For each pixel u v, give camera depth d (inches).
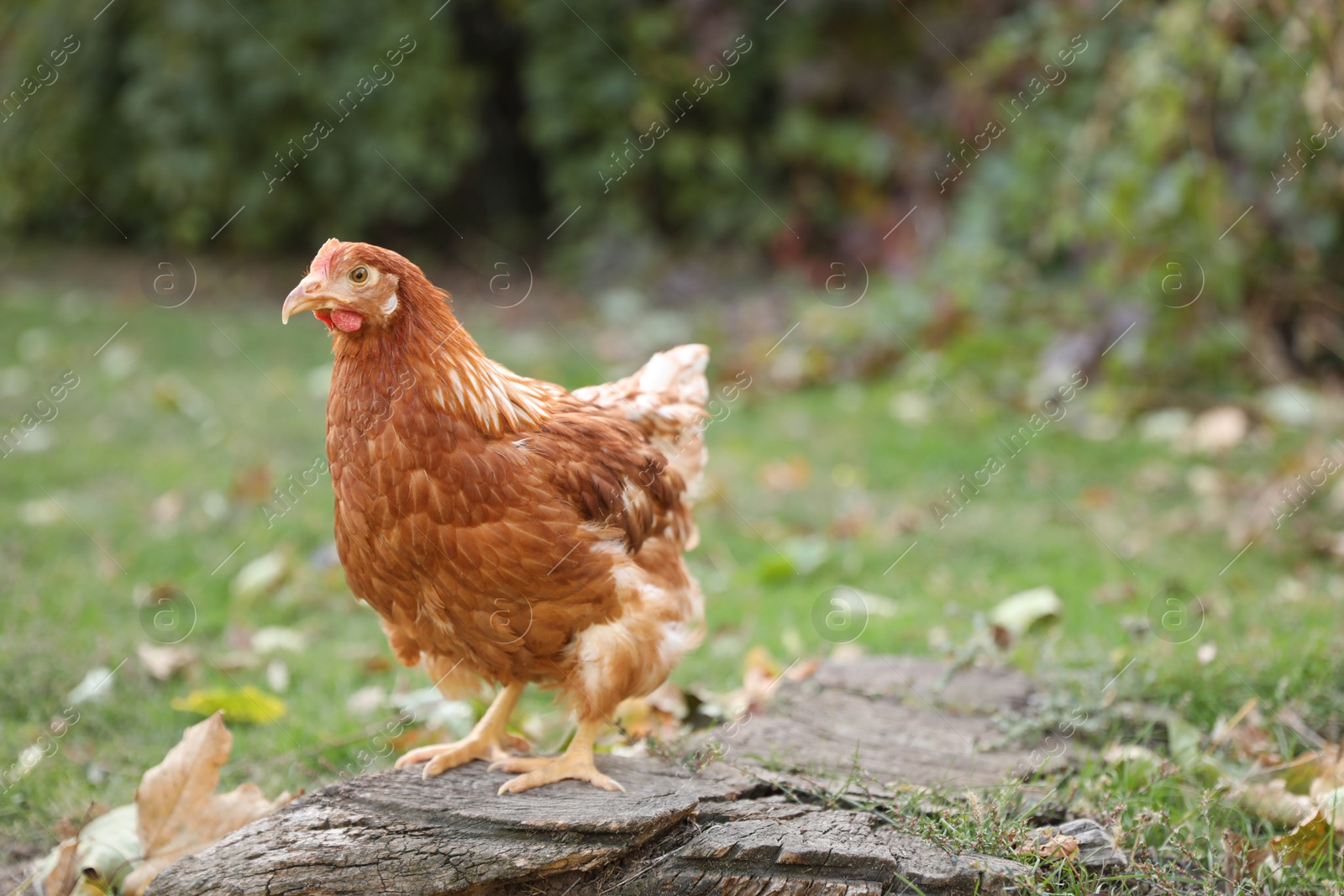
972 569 245.1
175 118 441.1
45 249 488.1
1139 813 136.3
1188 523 265.0
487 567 127.1
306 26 438.9
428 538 126.9
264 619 224.4
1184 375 329.7
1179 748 157.2
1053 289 363.6
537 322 416.8
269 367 367.9
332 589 235.8
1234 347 325.4
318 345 391.2
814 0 439.2
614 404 147.4
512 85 484.1
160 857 133.8
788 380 369.1
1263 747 159.0
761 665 195.3
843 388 366.6
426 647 143.3
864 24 448.1
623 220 455.8
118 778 165.5
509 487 126.2
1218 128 320.5
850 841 123.7
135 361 368.5
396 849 119.1
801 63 440.1
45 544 244.5
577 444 134.5
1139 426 327.9
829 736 160.7
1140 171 310.7
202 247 478.0
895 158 436.1
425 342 125.8
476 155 478.3
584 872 121.3
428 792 130.4
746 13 450.9
